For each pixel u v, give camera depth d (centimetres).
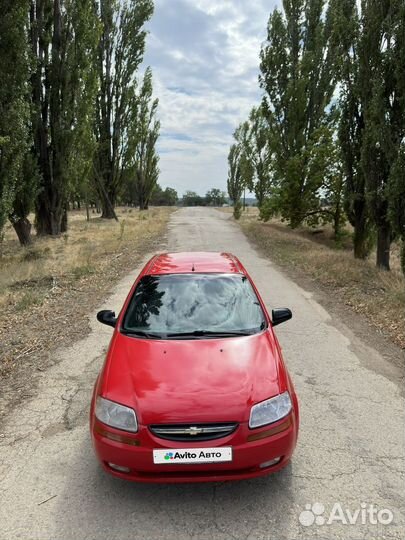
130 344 402
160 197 14138
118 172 4078
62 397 510
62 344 686
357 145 1478
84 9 2191
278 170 2606
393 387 528
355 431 430
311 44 2461
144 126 4256
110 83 3747
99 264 1443
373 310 848
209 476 321
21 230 2103
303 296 1017
